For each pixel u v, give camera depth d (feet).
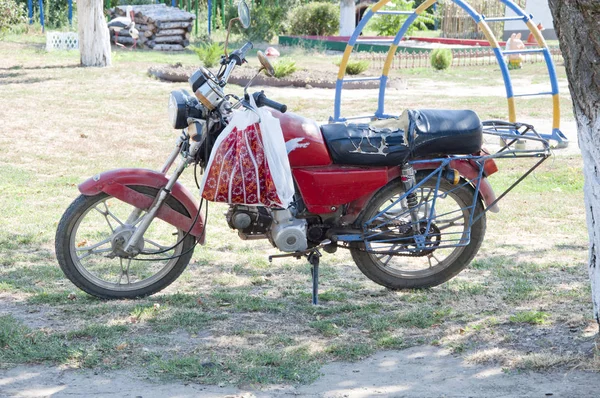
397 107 51.03
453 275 17.90
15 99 48.98
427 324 15.55
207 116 15.76
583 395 12.29
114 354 13.99
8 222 23.52
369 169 16.35
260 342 14.73
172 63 73.46
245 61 16.12
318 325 15.49
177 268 17.35
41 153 34.86
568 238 22.84
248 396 12.41
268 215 16.15
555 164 34.09
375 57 84.79
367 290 18.06
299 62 81.66
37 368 13.38
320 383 12.94
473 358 13.85
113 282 18.34
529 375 13.11
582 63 13.06
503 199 27.89
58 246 16.40
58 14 105.50
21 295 17.28
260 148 15.37
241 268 19.71
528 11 110.22
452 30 115.14
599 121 13.11
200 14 118.52
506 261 20.24
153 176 16.62
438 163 16.87
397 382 12.97
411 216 17.10
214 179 15.55
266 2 114.52
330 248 17.06
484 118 46.68
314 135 16.07
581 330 14.97
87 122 42.63
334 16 111.96
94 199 16.52
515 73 76.07
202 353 14.12
